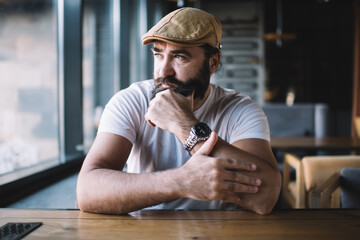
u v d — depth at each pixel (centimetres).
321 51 712
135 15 503
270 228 80
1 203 169
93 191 91
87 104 348
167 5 612
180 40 102
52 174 225
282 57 721
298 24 712
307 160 183
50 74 258
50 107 259
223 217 88
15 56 219
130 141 115
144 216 88
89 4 343
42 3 248
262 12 707
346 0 689
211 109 124
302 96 723
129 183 89
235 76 723
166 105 104
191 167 88
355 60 579
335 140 289
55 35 262
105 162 105
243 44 716
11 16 218
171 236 75
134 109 119
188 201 120
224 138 123
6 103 214
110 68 431
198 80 108
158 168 122
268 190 91
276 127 413
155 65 112
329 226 81
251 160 92
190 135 97
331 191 143
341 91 709
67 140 270
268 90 731
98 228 80
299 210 94
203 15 111
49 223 83
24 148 223
